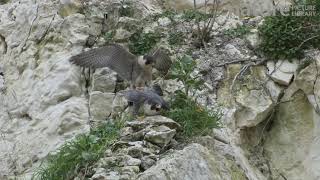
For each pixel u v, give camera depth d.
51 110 18.06
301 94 17.81
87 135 16.33
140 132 15.80
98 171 14.77
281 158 17.70
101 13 19.56
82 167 15.24
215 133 16.62
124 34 19.19
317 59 17.81
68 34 19.20
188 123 16.30
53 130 17.67
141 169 14.96
